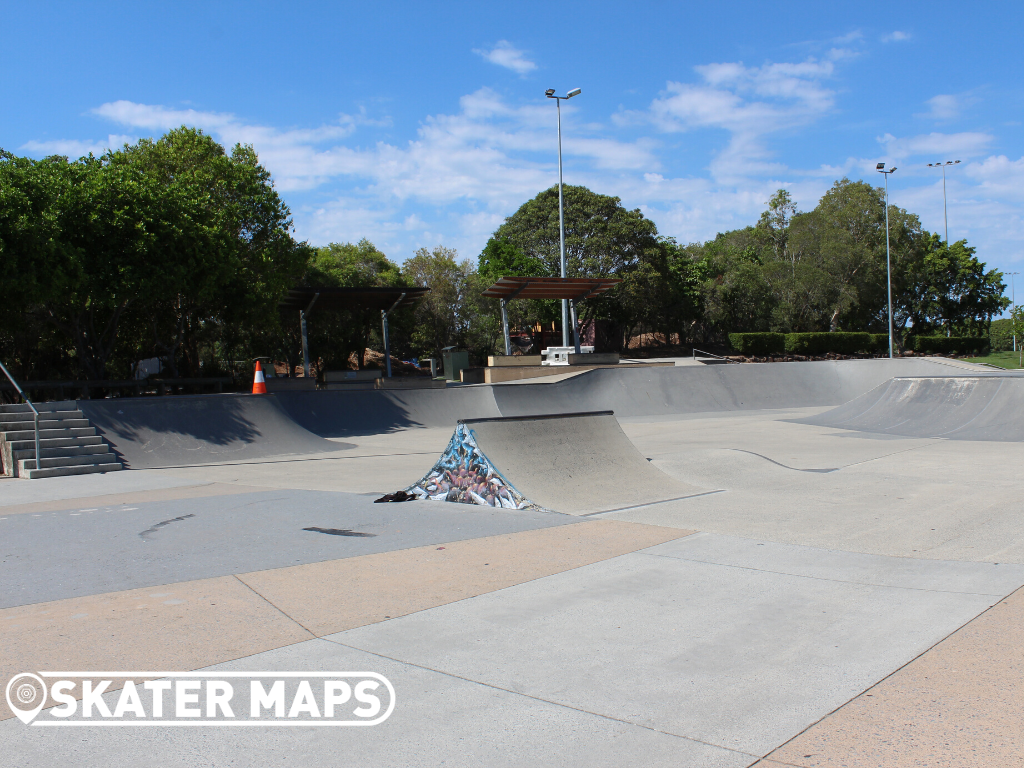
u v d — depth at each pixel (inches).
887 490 319.9
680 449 501.4
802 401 954.1
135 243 703.7
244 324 1008.2
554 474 315.3
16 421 457.7
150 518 275.1
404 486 362.3
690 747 102.1
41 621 155.8
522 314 1668.3
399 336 1656.0
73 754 101.3
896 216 1932.8
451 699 118.3
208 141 940.6
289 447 546.9
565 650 138.6
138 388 931.3
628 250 1690.5
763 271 1936.5
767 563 200.5
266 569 197.2
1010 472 361.4
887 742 102.3
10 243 605.9
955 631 145.3
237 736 106.3
